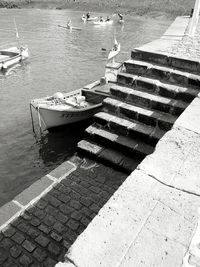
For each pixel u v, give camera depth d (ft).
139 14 219.20
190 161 13.28
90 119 52.19
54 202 22.41
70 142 51.06
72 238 19.66
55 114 47.47
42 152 48.11
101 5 241.76
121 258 9.29
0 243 19.34
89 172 25.44
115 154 26.02
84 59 106.52
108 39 138.21
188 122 16.34
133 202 11.19
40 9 246.47
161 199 11.32
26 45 117.50
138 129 25.45
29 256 18.56
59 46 123.95
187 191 11.68
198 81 26.00
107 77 52.11
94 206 22.07
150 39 138.21
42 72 91.97
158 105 26.02
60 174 25.20
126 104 27.53
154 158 13.50
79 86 80.69
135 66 29.37
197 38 38.42
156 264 9.11
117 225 10.32
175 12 212.23
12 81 83.35
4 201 36.50
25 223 20.70
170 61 28.78
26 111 62.23
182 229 10.14
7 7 251.19
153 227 10.23
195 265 9.12
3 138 51.26
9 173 42.55
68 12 230.89
